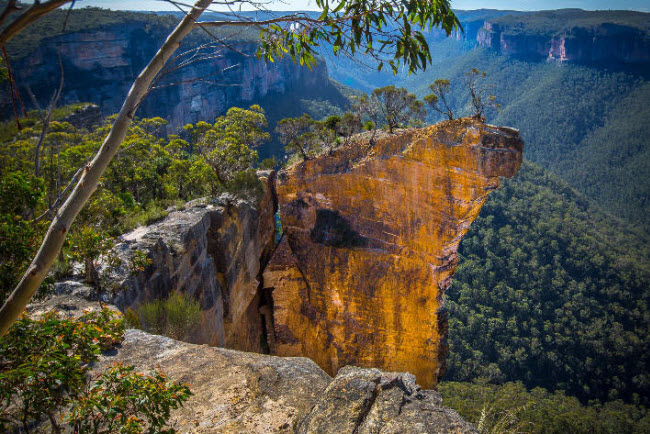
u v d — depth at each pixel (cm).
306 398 549
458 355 7462
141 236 1488
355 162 3512
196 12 287
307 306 3641
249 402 532
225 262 2125
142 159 3625
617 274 10538
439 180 3353
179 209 1977
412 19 375
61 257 1134
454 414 430
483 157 3222
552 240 11094
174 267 1518
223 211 2141
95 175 275
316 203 3606
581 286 10112
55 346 427
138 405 396
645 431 5866
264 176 3506
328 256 3619
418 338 3619
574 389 7912
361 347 3659
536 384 7800
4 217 610
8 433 454
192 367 606
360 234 3575
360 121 3809
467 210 3353
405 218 3484
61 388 434
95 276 1071
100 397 397
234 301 2294
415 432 398
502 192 13275
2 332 262
